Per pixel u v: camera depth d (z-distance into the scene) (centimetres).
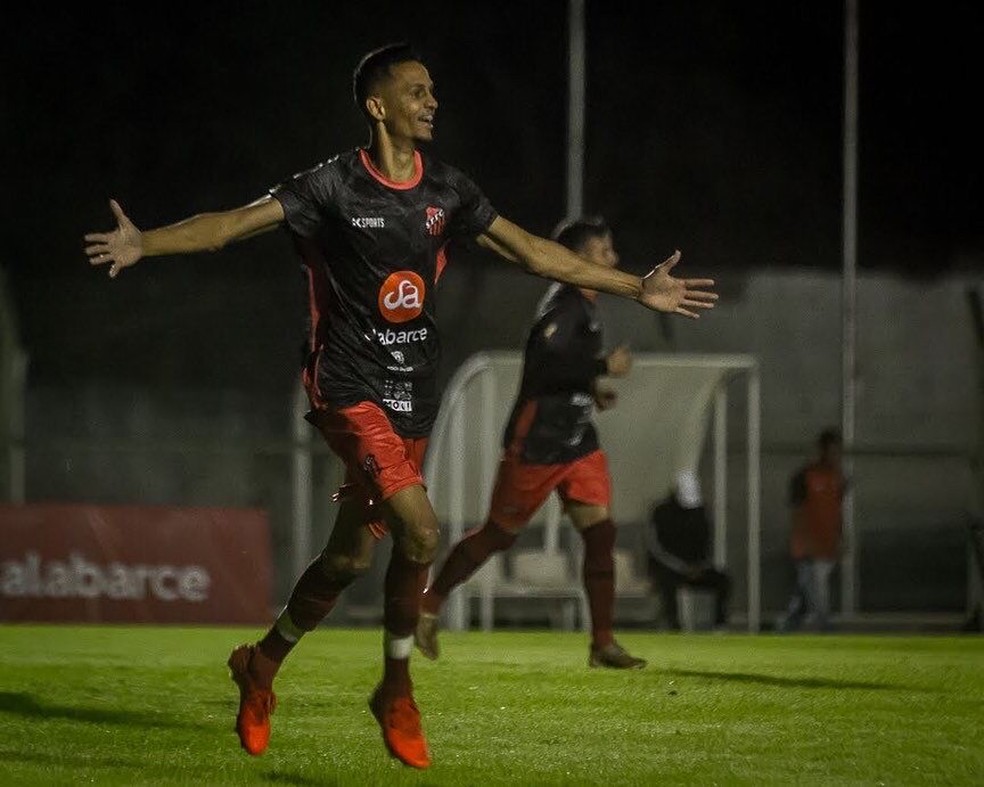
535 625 6209
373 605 6200
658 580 5372
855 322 6944
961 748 1756
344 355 1695
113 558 5134
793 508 5591
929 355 6994
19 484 6150
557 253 1755
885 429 6956
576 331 2823
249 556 5250
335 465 6069
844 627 6200
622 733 1881
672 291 1767
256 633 4234
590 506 2848
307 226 1669
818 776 1560
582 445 2856
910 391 6969
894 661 3139
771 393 6919
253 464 6612
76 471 6600
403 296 1689
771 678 2622
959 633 5850
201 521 5225
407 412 1711
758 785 1502
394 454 1655
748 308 6944
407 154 1705
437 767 1605
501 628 6119
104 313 6731
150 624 5134
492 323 6656
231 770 1580
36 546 5084
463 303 6650
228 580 5219
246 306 6800
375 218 1675
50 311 6712
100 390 6688
